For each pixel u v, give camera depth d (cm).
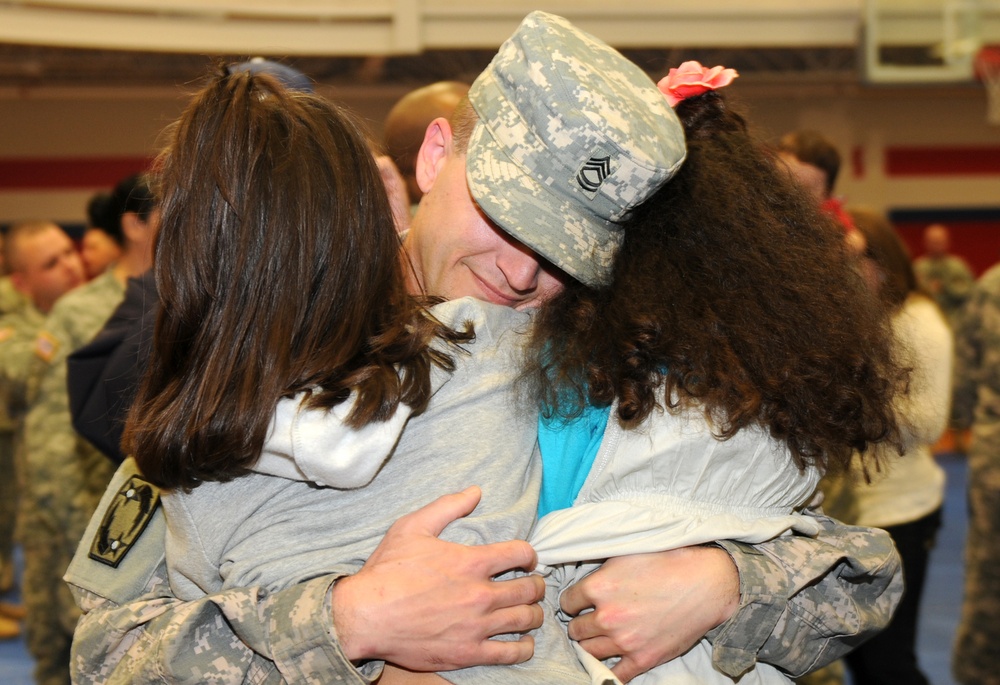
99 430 163
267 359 92
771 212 110
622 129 97
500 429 100
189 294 94
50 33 592
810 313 103
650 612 99
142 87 848
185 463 92
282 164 94
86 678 100
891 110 949
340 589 92
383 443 92
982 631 287
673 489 101
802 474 105
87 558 104
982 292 294
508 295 107
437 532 94
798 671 110
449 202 106
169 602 100
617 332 101
